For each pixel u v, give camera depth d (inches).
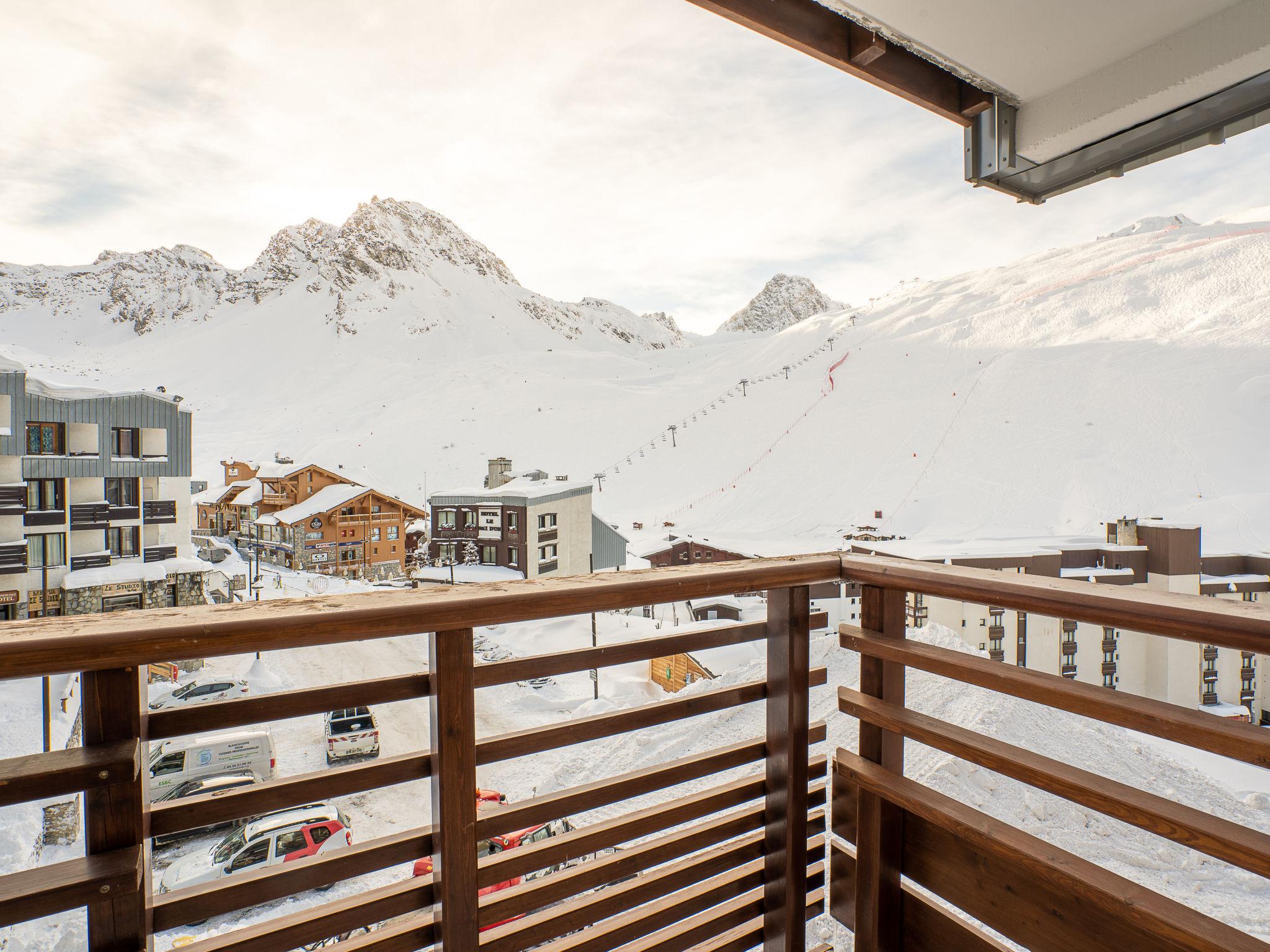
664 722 52.5
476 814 44.5
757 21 60.4
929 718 51.8
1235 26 57.7
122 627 33.7
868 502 2564.0
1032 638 1141.7
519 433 3882.9
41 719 447.2
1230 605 36.3
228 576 1145.4
